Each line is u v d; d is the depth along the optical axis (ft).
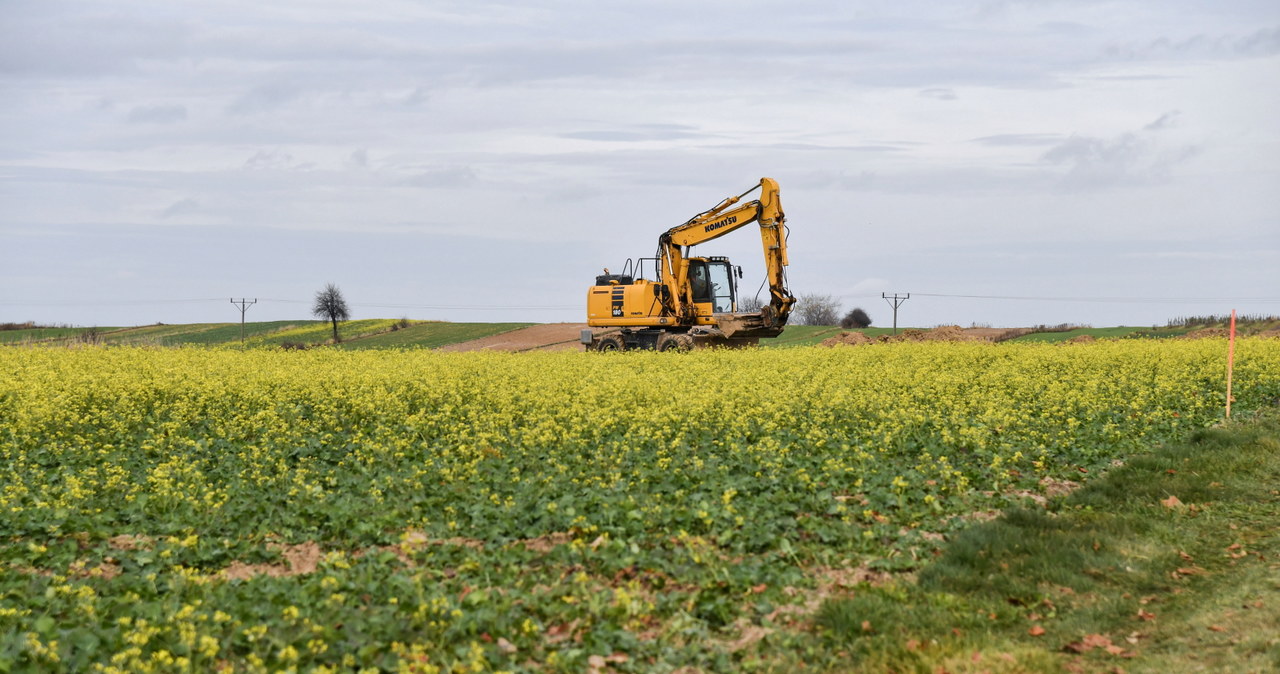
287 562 31.19
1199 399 61.52
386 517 34.76
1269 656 23.35
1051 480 44.06
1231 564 31.86
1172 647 25.12
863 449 46.24
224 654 22.97
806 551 32.09
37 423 52.75
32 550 30.40
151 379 69.51
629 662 23.68
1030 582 30.14
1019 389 66.95
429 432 51.98
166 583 27.91
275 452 46.85
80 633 23.26
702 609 26.94
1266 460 45.60
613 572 29.76
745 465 43.09
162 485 37.50
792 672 23.62
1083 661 24.61
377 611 25.34
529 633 24.59
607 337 125.49
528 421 54.13
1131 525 36.06
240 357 93.91
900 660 24.13
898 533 34.30
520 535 33.60
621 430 52.31
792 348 109.09
